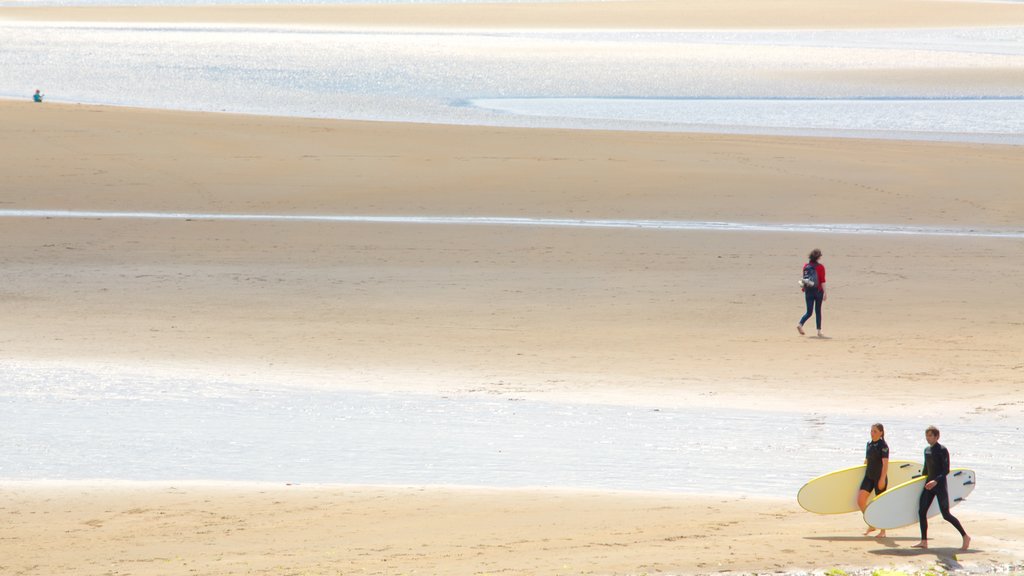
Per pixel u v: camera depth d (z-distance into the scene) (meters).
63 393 67.88
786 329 83.06
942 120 197.25
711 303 90.38
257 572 38.91
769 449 57.41
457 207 127.88
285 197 131.88
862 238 114.06
